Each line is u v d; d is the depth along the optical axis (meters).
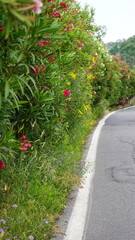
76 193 5.29
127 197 5.07
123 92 30.58
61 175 5.68
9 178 4.44
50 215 4.19
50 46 4.30
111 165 7.07
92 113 17.14
